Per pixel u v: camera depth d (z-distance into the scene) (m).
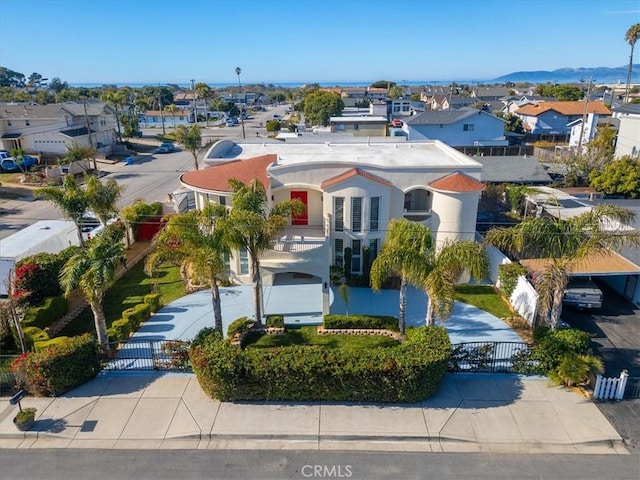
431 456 13.88
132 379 17.66
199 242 18.58
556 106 86.62
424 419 15.30
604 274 22.86
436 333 17.25
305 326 21.88
